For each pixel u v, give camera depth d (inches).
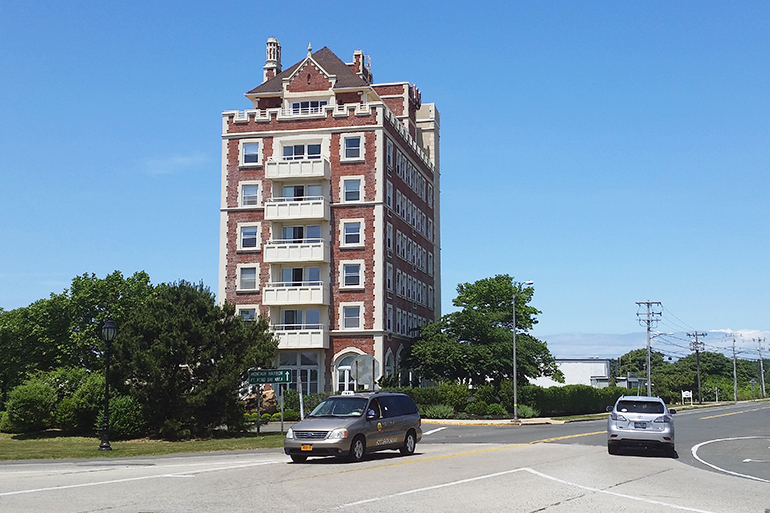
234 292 2438.5
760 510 591.8
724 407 3961.6
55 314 2514.8
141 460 989.2
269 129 2492.6
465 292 3149.6
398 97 2950.3
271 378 1491.1
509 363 2524.6
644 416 1068.5
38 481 703.7
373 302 2386.8
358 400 975.0
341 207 2438.5
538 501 608.7
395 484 697.6
